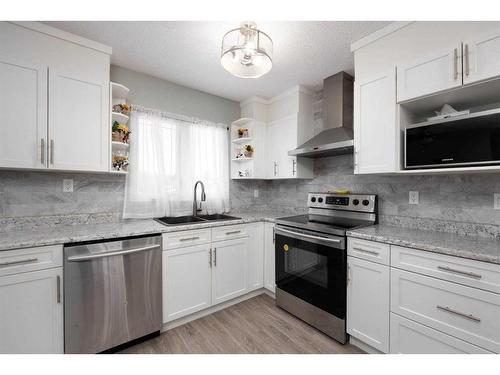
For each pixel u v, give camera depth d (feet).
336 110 7.92
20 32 5.15
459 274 4.15
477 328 3.96
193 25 5.47
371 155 5.96
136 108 7.59
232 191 10.26
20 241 4.61
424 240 4.87
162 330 6.42
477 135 4.44
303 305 6.85
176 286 6.56
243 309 7.64
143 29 5.62
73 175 6.66
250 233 8.30
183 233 6.68
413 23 5.23
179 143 8.61
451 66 4.67
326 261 6.21
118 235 5.58
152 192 7.89
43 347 4.75
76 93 5.78
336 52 6.66
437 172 5.03
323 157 8.98
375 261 5.32
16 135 5.07
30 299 4.62
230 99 10.20
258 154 9.80
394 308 5.00
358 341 5.76
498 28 4.17
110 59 6.98
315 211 8.82
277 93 9.55
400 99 5.41
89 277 5.22
